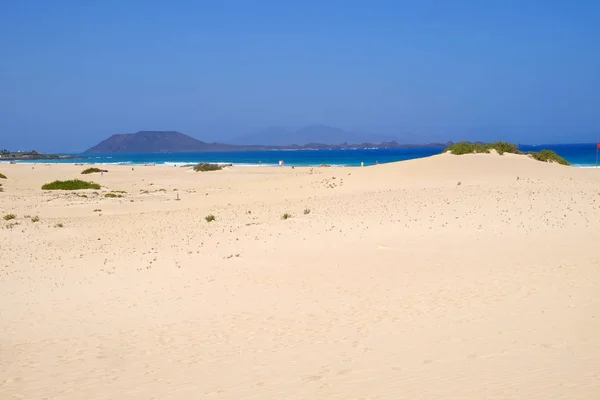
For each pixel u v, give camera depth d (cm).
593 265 1429
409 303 1221
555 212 2334
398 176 4241
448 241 1920
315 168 8550
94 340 1145
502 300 1175
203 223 2844
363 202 3086
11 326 1291
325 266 1681
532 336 913
